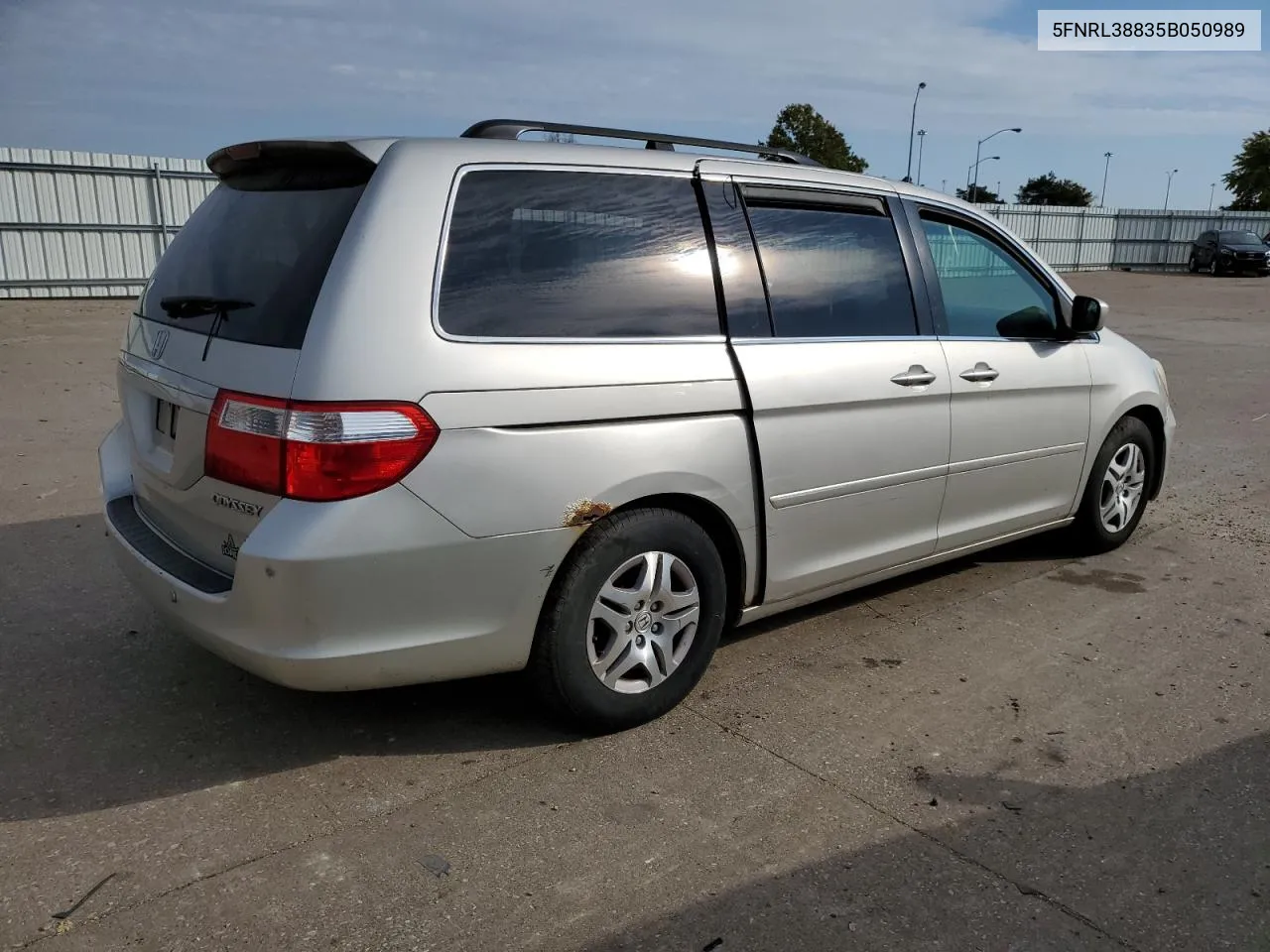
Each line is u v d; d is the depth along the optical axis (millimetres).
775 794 2943
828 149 52531
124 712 3346
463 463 2732
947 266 4160
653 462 3088
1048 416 4516
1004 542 4621
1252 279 32562
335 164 2943
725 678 3705
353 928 2350
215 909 2402
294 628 2625
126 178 18156
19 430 7535
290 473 2590
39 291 17672
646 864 2609
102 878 2506
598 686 3152
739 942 2332
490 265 2879
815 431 3547
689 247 3311
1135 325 17859
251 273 2939
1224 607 4508
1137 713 3492
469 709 3410
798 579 3666
